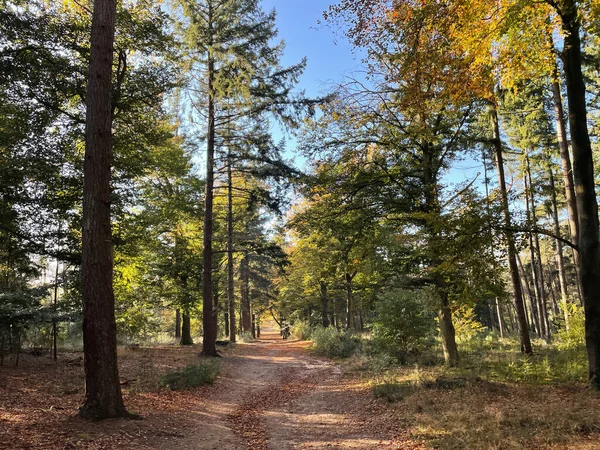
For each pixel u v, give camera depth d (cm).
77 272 1310
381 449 652
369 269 1455
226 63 1686
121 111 1367
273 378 1519
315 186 1418
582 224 880
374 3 748
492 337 2455
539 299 2878
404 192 1384
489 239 827
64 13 1252
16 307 1088
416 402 893
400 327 1531
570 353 1223
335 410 988
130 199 1440
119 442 616
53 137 1305
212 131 1936
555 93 1563
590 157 881
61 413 735
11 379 973
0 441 548
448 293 1301
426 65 805
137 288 2092
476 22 709
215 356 1858
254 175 1867
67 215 1325
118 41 1312
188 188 2202
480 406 799
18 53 1134
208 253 1916
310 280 3117
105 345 740
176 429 749
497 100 1249
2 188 1135
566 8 716
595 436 579
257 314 5244
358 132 1389
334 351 2153
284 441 745
